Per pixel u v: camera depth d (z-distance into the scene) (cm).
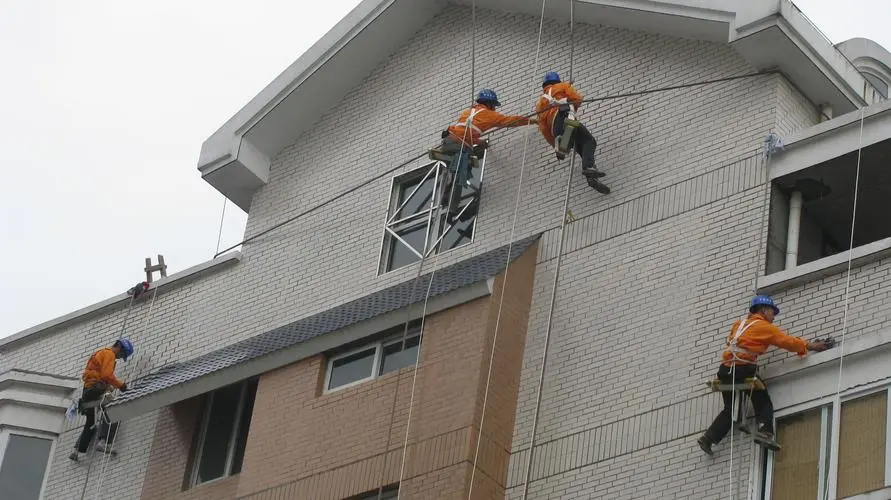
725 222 2434
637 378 2383
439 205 2820
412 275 2769
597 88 2731
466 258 2706
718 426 2219
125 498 2909
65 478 3019
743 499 2178
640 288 2467
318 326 2700
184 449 2878
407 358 2577
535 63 2859
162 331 3116
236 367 2752
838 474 2119
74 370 3206
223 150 3116
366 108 3084
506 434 2448
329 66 3080
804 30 2492
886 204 2448
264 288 3002
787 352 2234
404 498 2409
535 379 2488
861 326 2211
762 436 2173
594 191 2622
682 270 2436
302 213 3044
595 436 2373
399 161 2953
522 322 2545
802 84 2539
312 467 2556
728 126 2523
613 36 2769
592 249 2564
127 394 2936
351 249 2912
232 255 3086
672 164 2555
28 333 3325
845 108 2569
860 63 3131
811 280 2291
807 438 2169
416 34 3088
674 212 2503
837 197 2447
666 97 2633
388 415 2516
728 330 2331
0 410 3097
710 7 2584
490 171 2778
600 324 2477
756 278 2344
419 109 2992
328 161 3077
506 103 2850
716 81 2581
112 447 3002
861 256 2255
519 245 2617
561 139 2619
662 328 2403
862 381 2152
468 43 2992
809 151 2405
